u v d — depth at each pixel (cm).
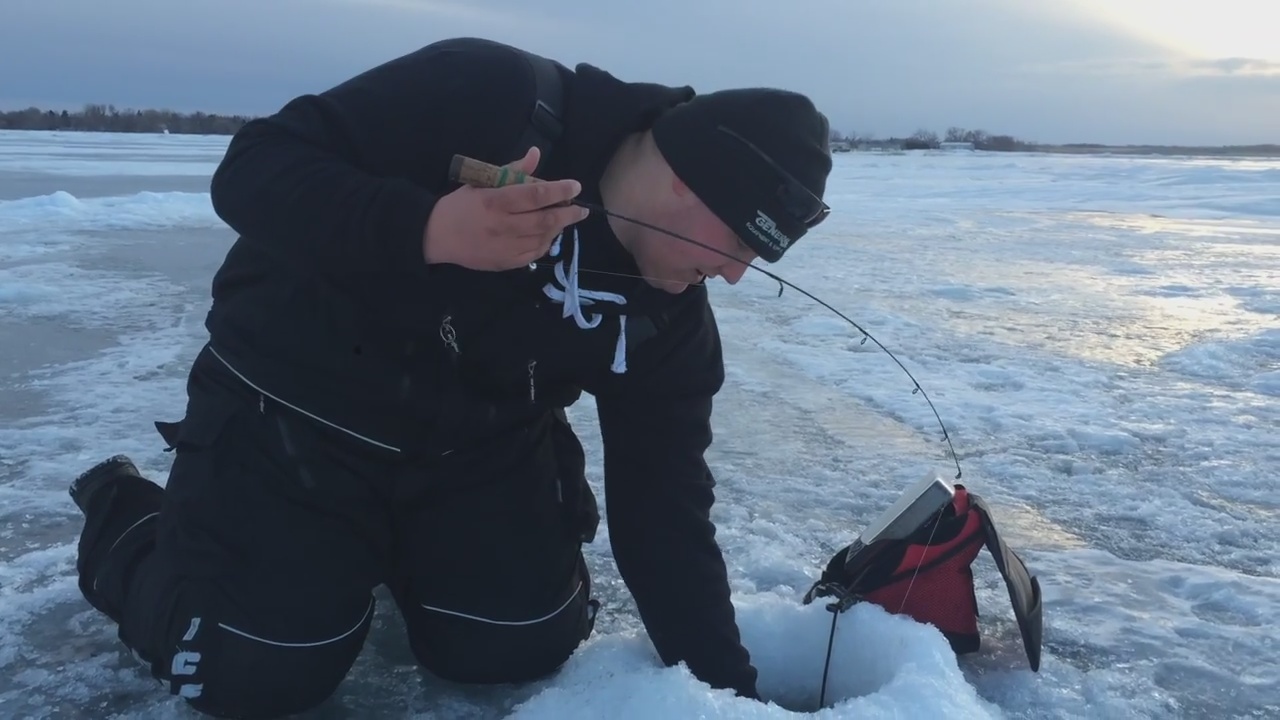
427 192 133
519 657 180
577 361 164
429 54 153
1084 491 297
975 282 716
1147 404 391
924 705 158
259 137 144
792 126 140
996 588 234
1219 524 273
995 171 2934
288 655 160
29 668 186
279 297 158
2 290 549
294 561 159
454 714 178
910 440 341
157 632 163
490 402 167
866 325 544
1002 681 192
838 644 189
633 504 177
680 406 175
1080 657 204
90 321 494
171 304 541
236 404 161
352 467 163
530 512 177
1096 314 589
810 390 406
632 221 142
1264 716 184
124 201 1117
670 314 166
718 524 262
